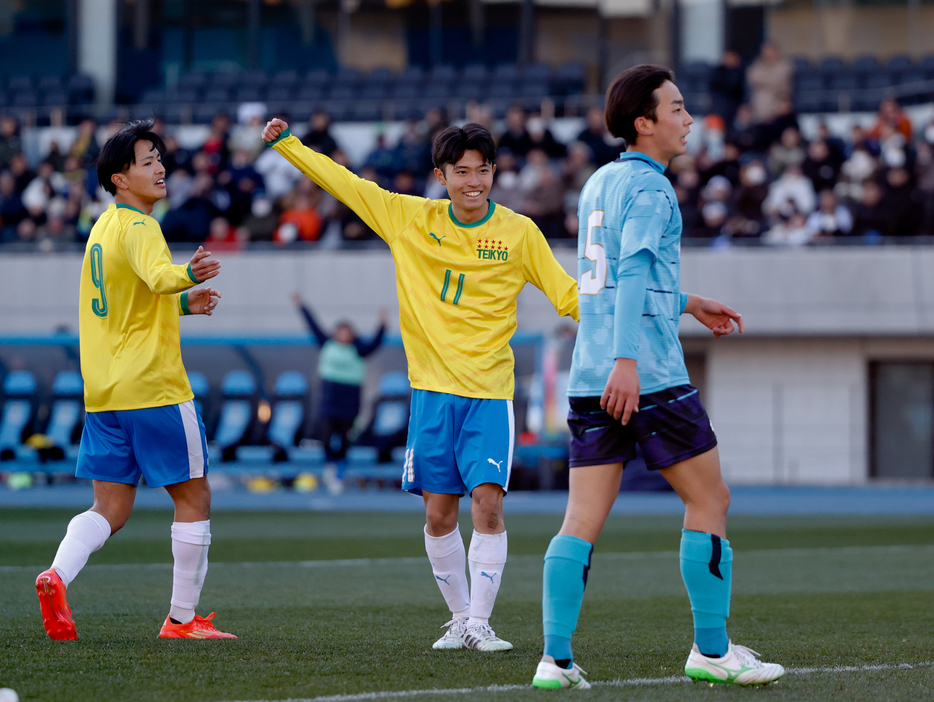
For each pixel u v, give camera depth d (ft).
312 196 215.31
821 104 232.73
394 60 265.13
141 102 258.16
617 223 36.99
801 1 250.37
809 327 199.62
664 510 132.87
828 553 87.97
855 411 206.08
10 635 45.80
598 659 42.39
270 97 254.06
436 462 45.80
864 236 198.70
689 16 255.70
